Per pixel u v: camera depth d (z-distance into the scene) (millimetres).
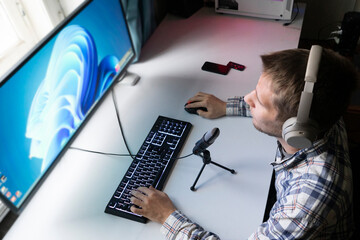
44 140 1033
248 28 1761
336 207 832
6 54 1354
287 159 950
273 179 1402
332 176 844
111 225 1033
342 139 938
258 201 1052
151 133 1244
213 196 1075
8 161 917
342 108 780
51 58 996
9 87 875
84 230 1026
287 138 807
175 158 1175
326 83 741
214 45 1665
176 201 1071
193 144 1227
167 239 988
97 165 1191
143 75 1534
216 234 991
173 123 1270
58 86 1047
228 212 1035
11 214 1229
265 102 854
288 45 1631
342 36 2061
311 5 2271
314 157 890
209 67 1528
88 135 1292
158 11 1880
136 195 1064
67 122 1123
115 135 1284
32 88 949
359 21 1949
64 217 1062
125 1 1416
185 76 1507
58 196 1116
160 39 1739
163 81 1492
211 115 1302
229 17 1853
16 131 924
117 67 1372
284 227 857
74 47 1086
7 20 1349
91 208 1078
